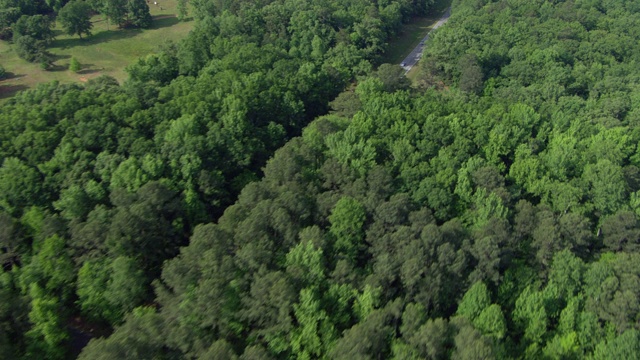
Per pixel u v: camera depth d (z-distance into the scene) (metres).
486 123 127.88
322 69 163.75
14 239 96.25
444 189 106.75
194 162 113.12
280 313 80.25
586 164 119.81
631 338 76.00
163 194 102.62
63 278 90.75
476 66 163.50
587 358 78.19
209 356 71.56
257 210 95.19
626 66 172.25
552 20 197.12
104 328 93.38
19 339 83.06
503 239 95.38
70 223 96.69
